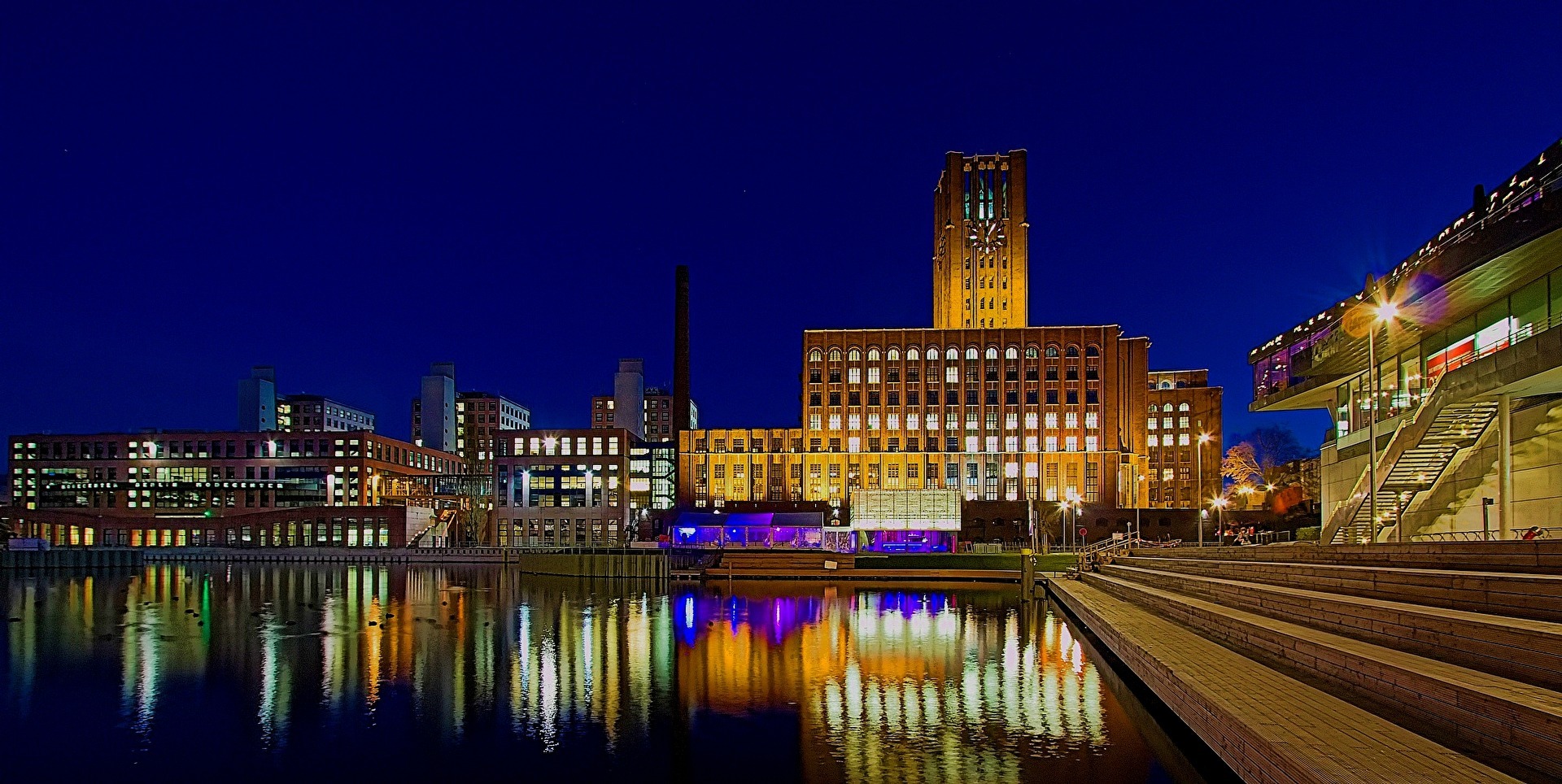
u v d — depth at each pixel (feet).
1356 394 248.32
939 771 82.33
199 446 608.60
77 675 133.08
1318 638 85.66
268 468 605.31
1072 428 533.14
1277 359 285.02
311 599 264.11
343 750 92.63
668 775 83.41
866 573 340.39
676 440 558.15
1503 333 177.58
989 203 599.98
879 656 146.20
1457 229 196.03
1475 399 165.99
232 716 107.24
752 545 412.36
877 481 539.29
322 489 602.03
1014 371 541.75
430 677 130.93
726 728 99.50
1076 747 88.89
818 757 87.56
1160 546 286.25
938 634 175.52
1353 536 208.64
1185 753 81.10
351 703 113.70
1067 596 214.28
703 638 171.22
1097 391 534.78
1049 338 541.75
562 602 253.03
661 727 100.22
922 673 130.52
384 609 230.48
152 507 602.03
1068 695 113.29
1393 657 72.38
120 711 110.01
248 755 91.30
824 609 229.25
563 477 556.92
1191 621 127.24
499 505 559.79
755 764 85.87
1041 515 491.31
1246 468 635.66
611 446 557.33
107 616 214.69
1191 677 82.17
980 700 110.83
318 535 557.33
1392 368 231.50
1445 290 172.45
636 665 139.64
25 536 572.51
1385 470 189.57
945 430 540.11
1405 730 61.77
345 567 447.83
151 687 123.85
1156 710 94.73
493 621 201.87
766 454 548.72
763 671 133.59
